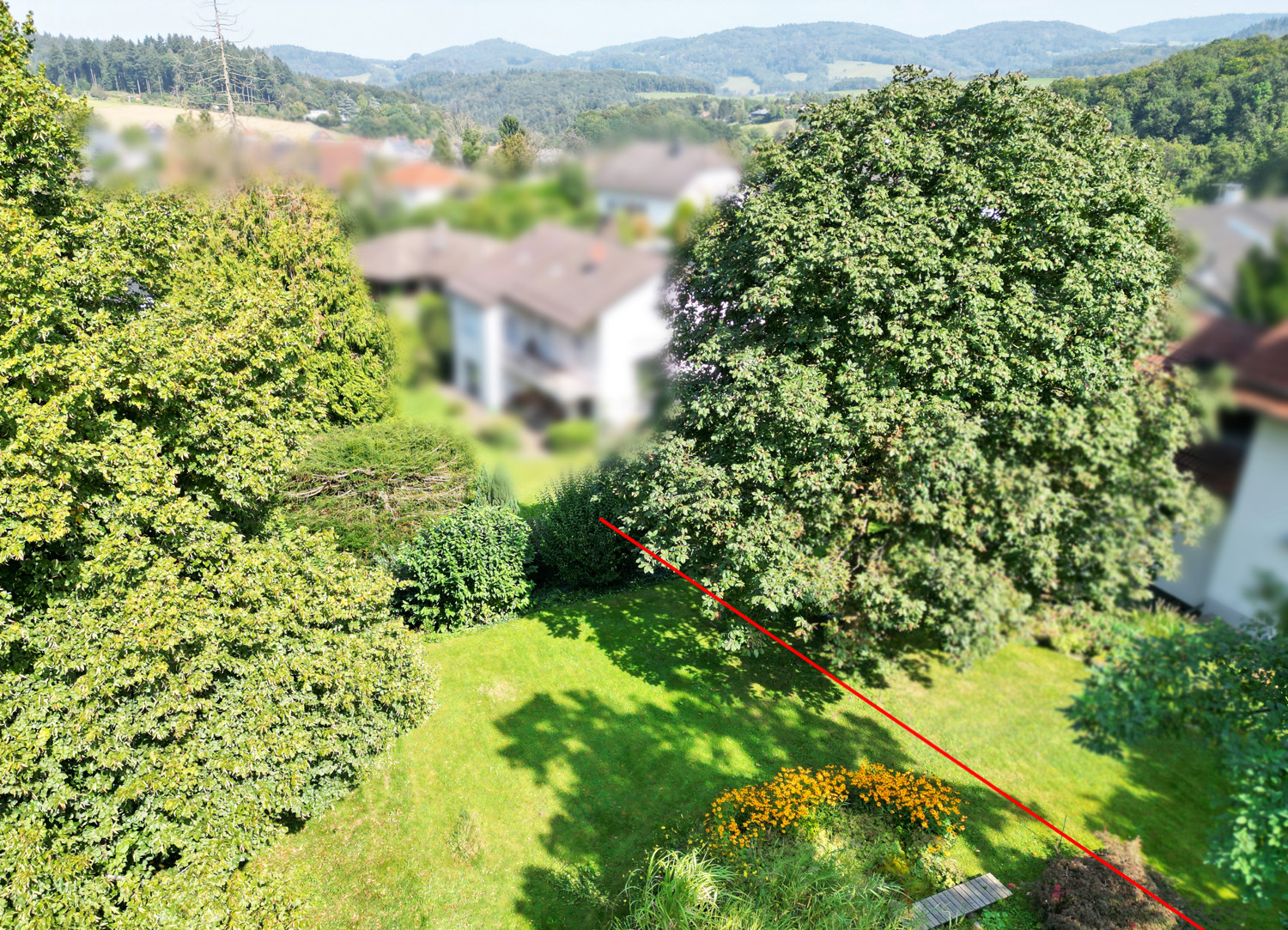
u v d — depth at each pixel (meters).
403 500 10.84
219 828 6.41
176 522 6.66
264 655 7.22
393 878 7.45
